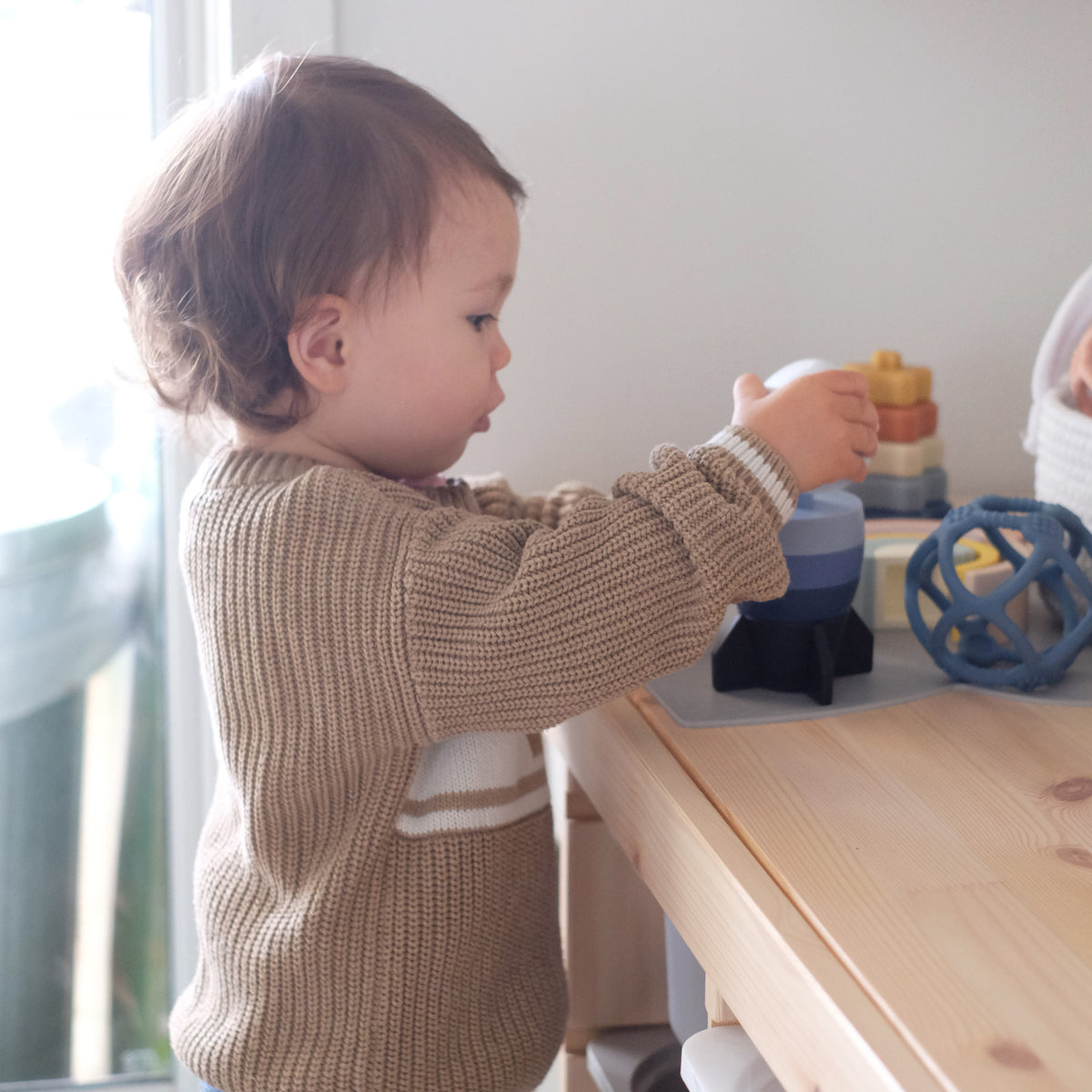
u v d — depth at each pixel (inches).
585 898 33.5
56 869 50.5
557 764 42.2
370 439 27.0
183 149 26.7
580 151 41.3
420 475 28.9
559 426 43.0
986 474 46.2
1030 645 26.5
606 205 41.8
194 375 27.1
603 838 33.3
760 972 17.4
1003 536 31.9
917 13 42.0
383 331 25.7
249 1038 26.0
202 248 25.8
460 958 26.0
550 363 42.5
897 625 32.2
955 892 17.8
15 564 47.6
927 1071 13.6
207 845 28.7
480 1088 26.2
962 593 27.0
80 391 46.0
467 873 26.0
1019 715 26.0
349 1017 25.5
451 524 24.9
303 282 25.0
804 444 25.3
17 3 42.9
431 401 26.4
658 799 22.3
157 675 48.6
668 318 42.9
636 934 33.8
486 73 40.2
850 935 16.6
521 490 43.2
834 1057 15.0
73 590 47.9
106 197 44.4
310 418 27.0
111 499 46.9
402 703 23.5
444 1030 26.0
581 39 40.4
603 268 42.2
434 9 39.4
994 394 45.6
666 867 21.9
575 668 22.8
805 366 27.4
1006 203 43.9
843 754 23.8
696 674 29.2
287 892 25.8
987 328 45.0
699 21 41.0
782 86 41.9
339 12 38.9
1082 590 26.4
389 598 23.2
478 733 26.5
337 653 23.5
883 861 18.9
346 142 25.1
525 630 22.8
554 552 23.1
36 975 51.4
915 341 44.7
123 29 43.1
